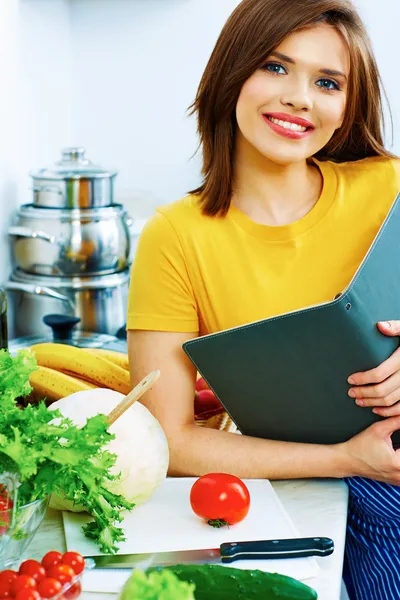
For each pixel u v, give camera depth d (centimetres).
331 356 135
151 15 354
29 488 104
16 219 283
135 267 154
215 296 152
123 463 122
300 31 140
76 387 157
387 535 150
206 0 352
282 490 138
